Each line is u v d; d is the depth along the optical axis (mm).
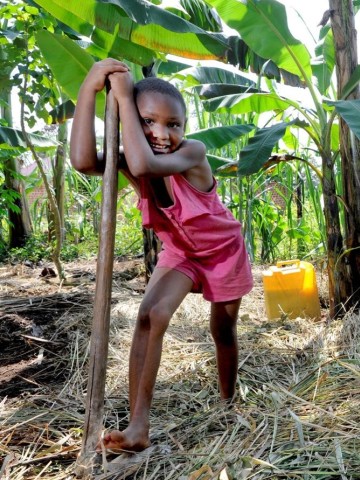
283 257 7555
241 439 2121
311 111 4582
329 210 4164
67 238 9922
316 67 5223
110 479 1933
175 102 2043
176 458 2021
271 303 4301
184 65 6082
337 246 4152
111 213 2047
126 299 5004
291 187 7445
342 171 4109
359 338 3414
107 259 2033
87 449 2043
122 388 2895
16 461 2160
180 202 2135
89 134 2064
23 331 4062
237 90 5090
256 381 2895
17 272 7320
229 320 2383
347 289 4125
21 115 5297
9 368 3447
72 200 10227
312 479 1794
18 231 9852
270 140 3908
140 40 4094
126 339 3693
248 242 7043
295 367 3141
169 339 3652
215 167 4762
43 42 4410
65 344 3807
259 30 4266
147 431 2041
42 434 2365
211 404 2625
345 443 2004
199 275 2258
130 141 1943
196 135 4781
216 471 1808
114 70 2020
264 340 3635
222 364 2504
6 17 5027
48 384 3125
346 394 2492
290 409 2334
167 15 3705
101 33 4383
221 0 4176
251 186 6953
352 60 3957
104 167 2195
